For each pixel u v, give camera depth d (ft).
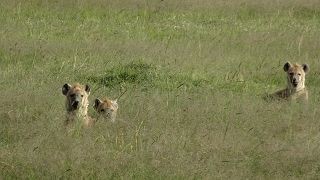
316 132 88.12
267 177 73.67
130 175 71.97
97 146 79.05
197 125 87.35
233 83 112.68
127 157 75.87
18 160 74.59
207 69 119.85
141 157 76.13
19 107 91.35
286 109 96.37
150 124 87.25
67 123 86.99
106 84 109.09
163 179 71.56
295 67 108.06
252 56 131.34
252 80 118.11
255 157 78.02
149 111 91.56
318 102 103.09
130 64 116.78
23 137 81.56
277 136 86.69
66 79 108.37
